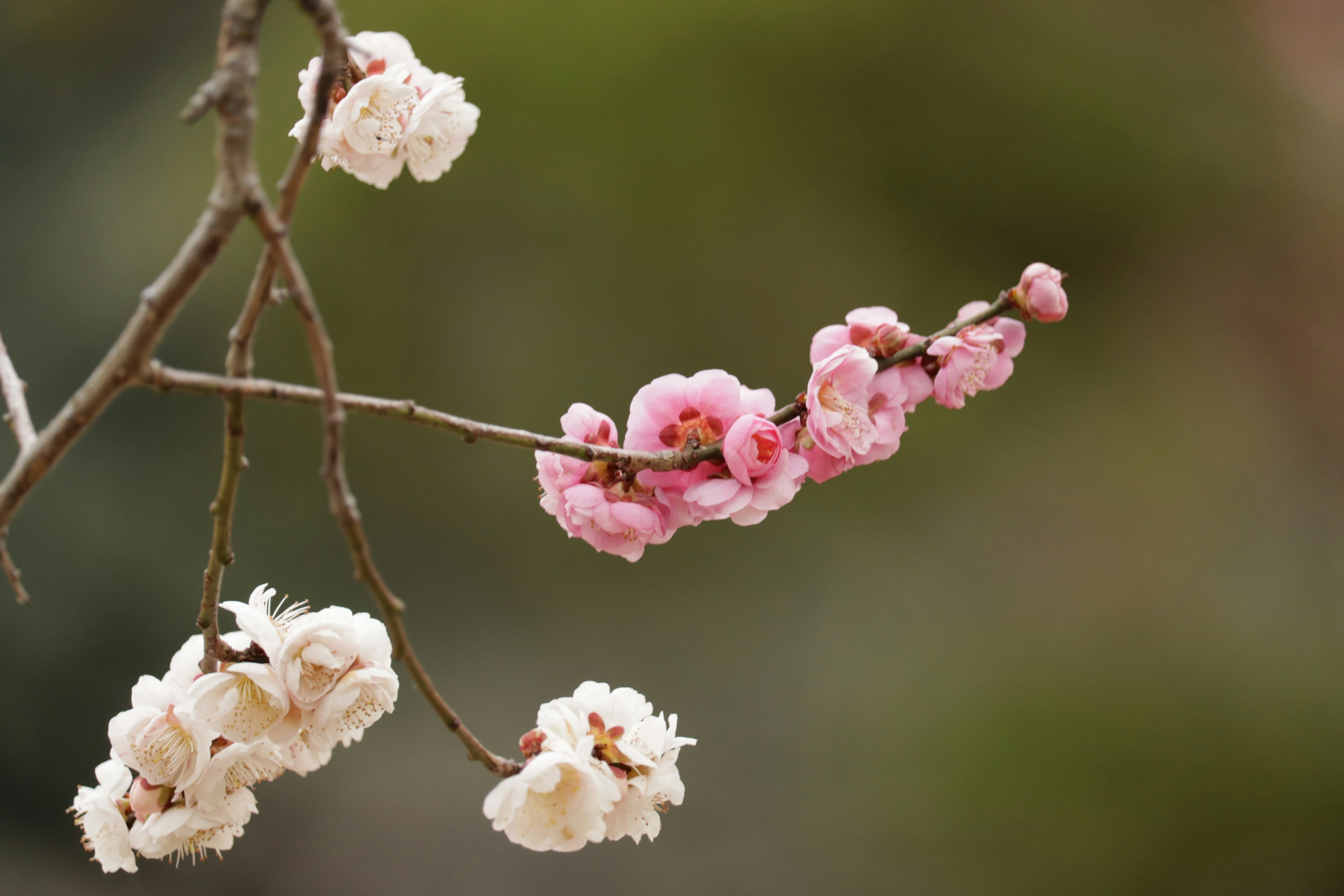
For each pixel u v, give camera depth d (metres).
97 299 4.12
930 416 4.01
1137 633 3.81
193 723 1.30
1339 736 3.53
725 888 3.28
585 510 1.31
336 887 3.24
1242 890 3.27
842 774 3.55
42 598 3.59
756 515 1.31
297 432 3.92
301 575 3.84
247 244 3.93
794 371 4.04
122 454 3.84
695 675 3.79
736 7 4.11
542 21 4.09
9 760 3.41
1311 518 4.10
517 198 4.09
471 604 3.88
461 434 1.29
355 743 3.51
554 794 1.29
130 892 3.23
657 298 4.07
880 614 3.84
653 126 4.08
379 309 3.98
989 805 3.44
